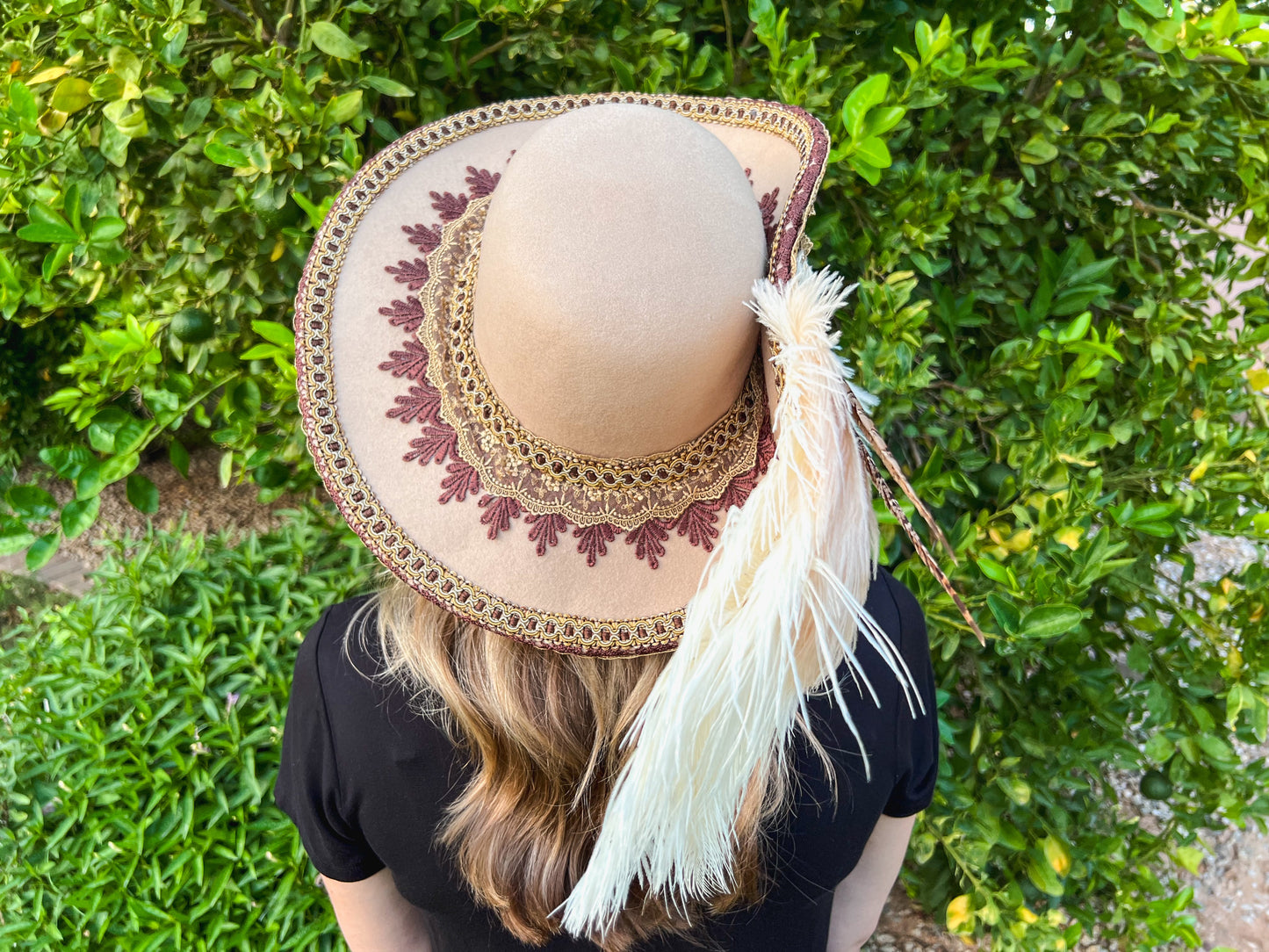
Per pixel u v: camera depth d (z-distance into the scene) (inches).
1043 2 83.7
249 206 66.9
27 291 77.7
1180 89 82.4
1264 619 85.1
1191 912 115.3
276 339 67.4
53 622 100.8
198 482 166.6
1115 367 93.6
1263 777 93.4
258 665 93.1
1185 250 97.1
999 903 96.7
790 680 25.3
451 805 31.6
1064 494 75.2
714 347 25.3
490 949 35.3
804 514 23.2
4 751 91.0
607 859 26.5
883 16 81.9
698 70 74.3
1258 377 93.4
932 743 37.9
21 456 161.0
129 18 66.2
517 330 25.4
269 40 75.7
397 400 32.8
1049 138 81.1
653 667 30.4
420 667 30.8
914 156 84.6
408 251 36.3
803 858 34.4
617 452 29.0
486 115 41.1
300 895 85.7
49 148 69.8
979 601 76.2
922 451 90.4
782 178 36.4
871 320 71.6
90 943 84.4
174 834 85.5
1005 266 86.8
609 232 24.2
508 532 30.7
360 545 99.8
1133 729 122.0
